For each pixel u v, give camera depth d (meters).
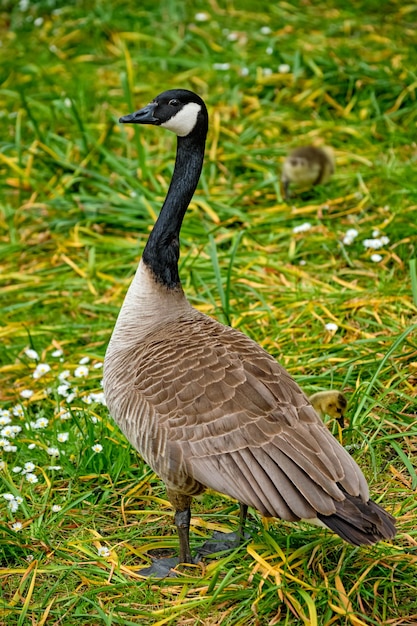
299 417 7.49
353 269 12.91
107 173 15.87
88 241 14.19
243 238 13.80
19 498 8.96
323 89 17.30
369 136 16.11
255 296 12.52
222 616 7.57
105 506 9.23
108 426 10.07
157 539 8.68
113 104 17.86
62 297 13.25
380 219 13.77
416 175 14.46
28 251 14.32
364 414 9.68
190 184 8.96
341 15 20.38
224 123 16.75
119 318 8.80
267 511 7.07
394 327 11.27
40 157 15.81
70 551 8.57
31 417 10.89
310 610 7.30
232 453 7.30
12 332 12.50
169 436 7.53
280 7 21.09
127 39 20.33
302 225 13.62
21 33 21.52
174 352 7.94
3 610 7.77
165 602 7.78
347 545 8.16
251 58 18.80
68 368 11.59
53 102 16.69
